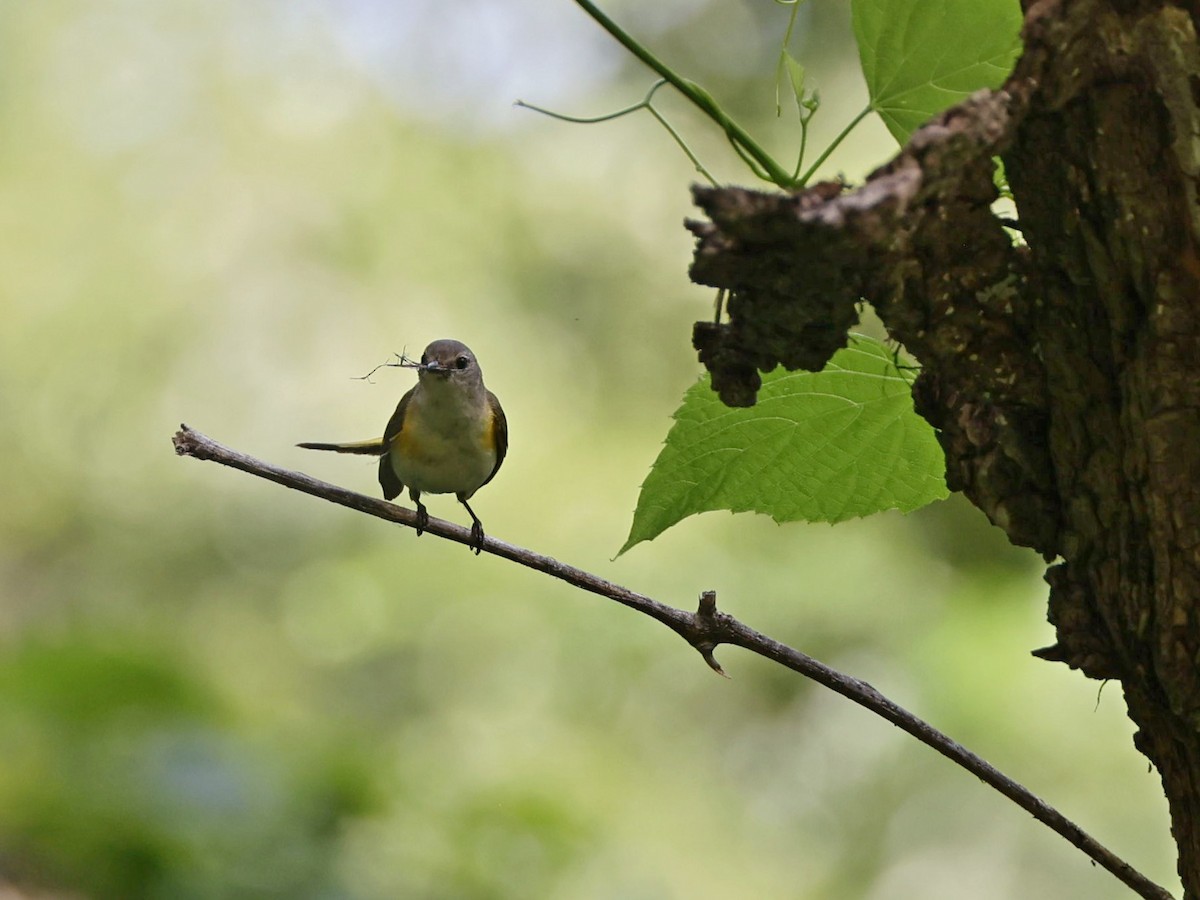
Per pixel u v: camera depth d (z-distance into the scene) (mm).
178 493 19016
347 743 8805
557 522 16672
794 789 15594
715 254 2553
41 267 18797
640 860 12914
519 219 18109
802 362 2822
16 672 7410
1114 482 2742
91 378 18797
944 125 2504
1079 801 12227
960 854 14227
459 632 16734
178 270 18734
